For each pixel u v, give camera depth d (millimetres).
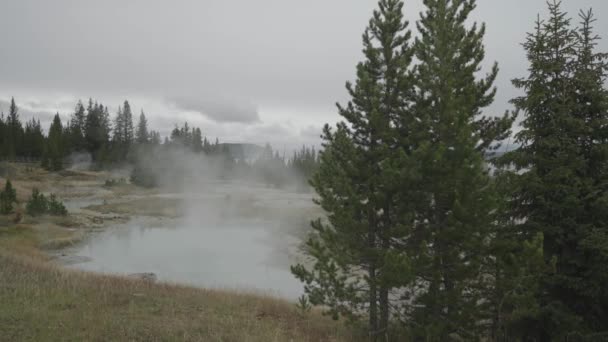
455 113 8406
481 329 9281
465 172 7980
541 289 9562
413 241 9562
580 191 9344
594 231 8484
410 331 8891
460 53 9727
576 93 9648
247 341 8352
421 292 9406
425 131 9180
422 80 9500
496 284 8766
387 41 9734
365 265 10055
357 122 9922
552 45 9750
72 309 9344
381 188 9078
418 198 8922
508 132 10055
